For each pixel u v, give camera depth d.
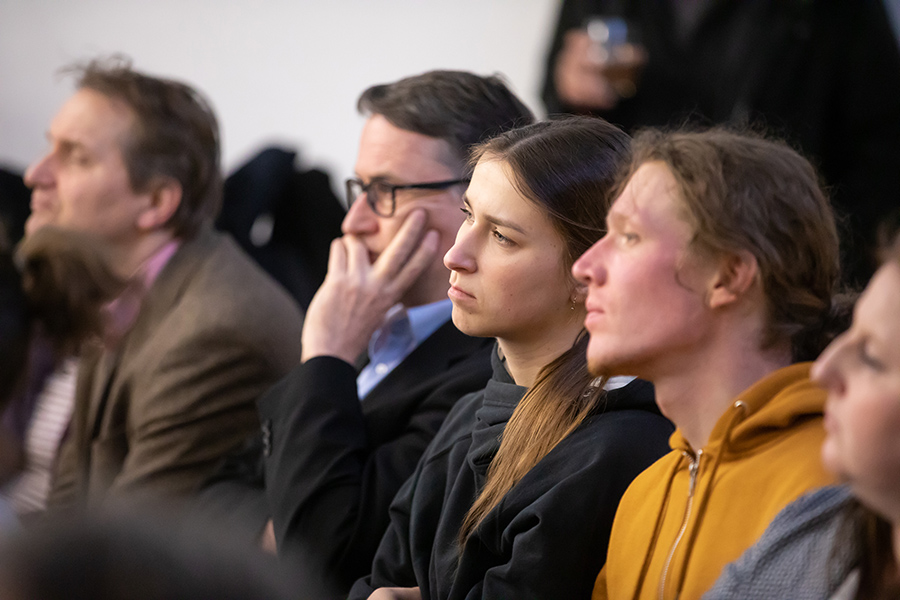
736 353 2.87
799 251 2.82
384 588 3.99
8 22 12.78
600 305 2.93
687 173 2.85
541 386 3.71
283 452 4.81
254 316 6.39
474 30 12.38
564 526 3.40
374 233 5.34
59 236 4.72
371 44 12.67
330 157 12.97
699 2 9.09
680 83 9.13
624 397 3.68
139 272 6.85
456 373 4.93
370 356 5.62
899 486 2.12
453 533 3.82
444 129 5.19
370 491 4.61
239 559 1.81
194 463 6.12
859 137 8.74
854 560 2.51
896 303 2.10
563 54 9.54
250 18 12.81
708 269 2.81
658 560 3.05
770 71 8.73
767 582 2.62
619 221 2.95
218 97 12.95
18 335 4.45
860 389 2.13
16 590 1.67
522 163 3.66
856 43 8.72
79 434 6.57
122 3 12.83
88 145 6.78
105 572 1.70
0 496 4.62
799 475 2.75
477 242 3.74
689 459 3.08
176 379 6.19
